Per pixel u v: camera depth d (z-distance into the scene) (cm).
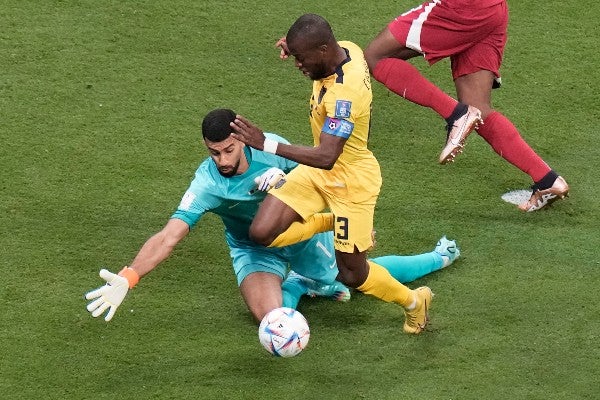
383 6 3406
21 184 2669
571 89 3102
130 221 2578
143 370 2148
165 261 2467
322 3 3412
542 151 2878
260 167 2166
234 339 2241
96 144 2820
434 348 2219
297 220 2162
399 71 2544
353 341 2241
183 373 2142
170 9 3356
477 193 2725
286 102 3008
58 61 3119
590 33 3322
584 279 2427
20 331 2234
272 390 2105
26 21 3272
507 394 2095
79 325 2258
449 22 2489
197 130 2889
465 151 2872
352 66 2039
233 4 3394
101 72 3088
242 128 1983
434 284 2420
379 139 2903
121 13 3325
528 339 2244
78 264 2439
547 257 2503
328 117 2031
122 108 2955
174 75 3091
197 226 2581
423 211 2653
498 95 3070
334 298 2370
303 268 2295
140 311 2309
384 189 2719
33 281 2378
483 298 2369
